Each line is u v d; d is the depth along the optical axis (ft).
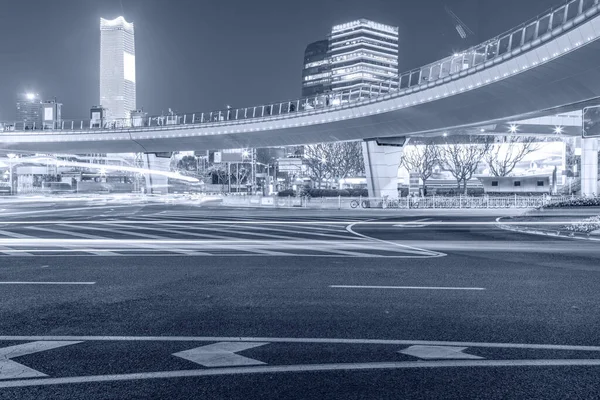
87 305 28.50
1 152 303.48
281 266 43.01
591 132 80.12
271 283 35.12
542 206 160.76
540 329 23.47
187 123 248.93
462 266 43.16
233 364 18.71
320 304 28.73
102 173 489.67
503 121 148.97
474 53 142.00
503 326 24.03
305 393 16.06
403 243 62.85
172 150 283.18
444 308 27.76
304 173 326.44
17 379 17.24
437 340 21.80
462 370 18.10
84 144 272.92
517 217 124.26
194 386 16.61
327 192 226.99
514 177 215.72
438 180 254.47
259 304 28.73
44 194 335.88
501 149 238.89
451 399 15.60
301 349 20.53
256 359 19.30
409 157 248.52
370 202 183.52
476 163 236.43
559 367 18.40
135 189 404.57
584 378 17.31
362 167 305.53
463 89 137.80
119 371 18.01
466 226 93.76
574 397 15.76
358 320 25.18
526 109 133.28
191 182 433.89
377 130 188.14
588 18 95.35
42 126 287.69
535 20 117.29
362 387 16.53
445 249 56.18
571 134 223.30
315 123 198.29
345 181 285.84
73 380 17.12
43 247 57.06
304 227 88.94
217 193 383.86
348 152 299.99
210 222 100.42
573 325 24.18
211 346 20.94
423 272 39.93
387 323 24.59
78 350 20.40
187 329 23.54
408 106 160.25
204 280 36.32
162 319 25.40
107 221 102.22
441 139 242.78
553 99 122.93
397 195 201.05
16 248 56.08
